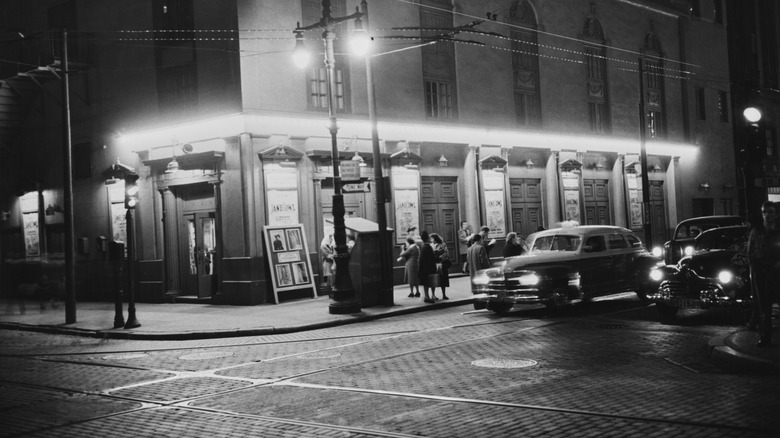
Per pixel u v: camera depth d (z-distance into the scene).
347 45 25.58
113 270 27.02
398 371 11.34
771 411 7.92
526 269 17.42
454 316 18.61
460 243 29.30
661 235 40.16
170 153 24.92
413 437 7.54
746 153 13.86
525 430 7.62
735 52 46.22
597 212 36.34
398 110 27.20
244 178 22.59
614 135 37.12
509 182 31.50
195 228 24.77
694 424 7.54
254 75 22.89
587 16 36.22
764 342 11.02
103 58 27.27
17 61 28.55
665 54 40.91
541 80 33.44
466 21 30.19
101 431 8.47
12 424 8.97
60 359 14.75
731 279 14.59
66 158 20.64
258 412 9.05
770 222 11.03
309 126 24.03
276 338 16.50
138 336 17.64
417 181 27.50
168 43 24.97
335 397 9.70
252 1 22.97
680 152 41.06
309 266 23.62
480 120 30.45
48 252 30.03
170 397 10.27
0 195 31.34
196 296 24.78
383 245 20.92
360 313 19.42
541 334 14.55
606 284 18.53
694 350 12.09
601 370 10.69
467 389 9.77
